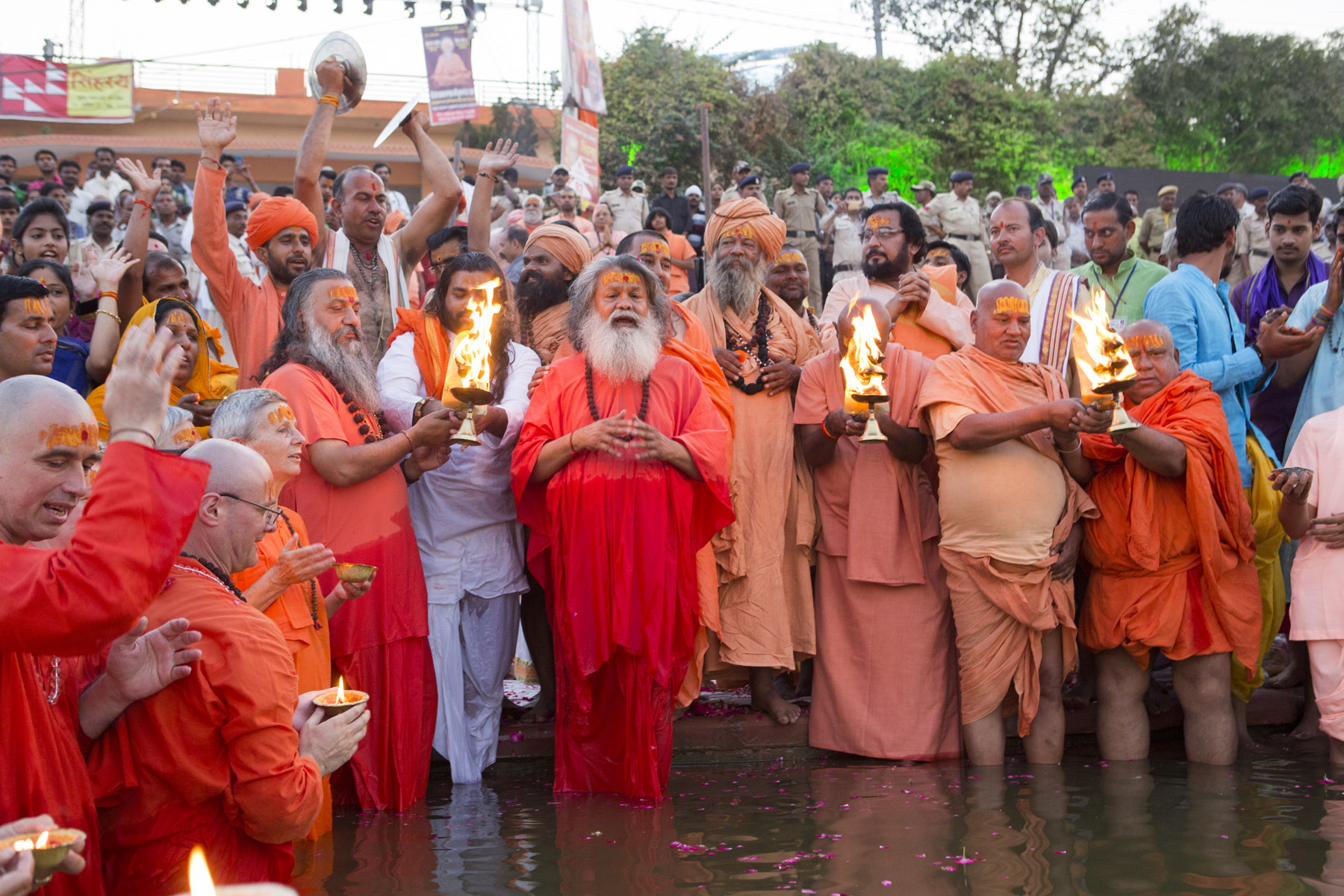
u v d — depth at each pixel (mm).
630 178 13266
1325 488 4570
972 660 4574
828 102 25922
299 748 2920
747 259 5074
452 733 4406
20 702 2389
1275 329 5047
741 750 4820
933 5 32125
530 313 5137
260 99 23641
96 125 22750
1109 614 4586
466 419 3846
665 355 4566
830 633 4859
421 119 5480
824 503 4887
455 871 3299
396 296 5238
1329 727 4457
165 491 2289
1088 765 4574
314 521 4055
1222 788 4156
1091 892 3062
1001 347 4613
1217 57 31797
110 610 2215
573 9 12867
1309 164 32156
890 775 4438
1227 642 4516
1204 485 4414
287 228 4801
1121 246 5613
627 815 3912
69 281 4910
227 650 2701
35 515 2412
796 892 3080
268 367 4266
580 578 4215
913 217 5449
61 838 2025
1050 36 32031
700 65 25016
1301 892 3043
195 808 2748
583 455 4254
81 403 2463
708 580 4547
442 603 4438
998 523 4469
